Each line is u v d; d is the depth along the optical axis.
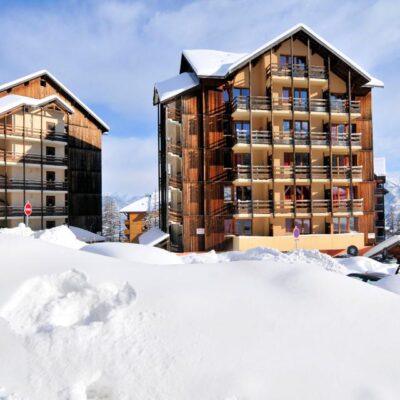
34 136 26.66
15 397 2.59
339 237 22.03
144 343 3.24
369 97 24.09
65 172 28.75
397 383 2.97
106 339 3.24
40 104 26.00
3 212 24.84
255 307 3.96
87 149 30.20
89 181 30.16
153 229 26.77
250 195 22.66
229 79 22.27
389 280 7.93
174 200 25.41
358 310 4.06
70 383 2.76
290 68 22.12
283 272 4.97
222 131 22.25
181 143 21.81
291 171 22.19
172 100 21.95
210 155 22.06
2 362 2.89
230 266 5.28
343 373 3.04
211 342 3.33
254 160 22.77
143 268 4.91
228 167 22.41
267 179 21.77
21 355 2.98
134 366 2.99
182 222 21.73
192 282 4.50
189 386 2.83
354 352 3.33
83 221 29.55
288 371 3.03
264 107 21.81
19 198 26.61
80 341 3.17
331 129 23.17
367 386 2.92
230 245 22.02
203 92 21.95
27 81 27.66
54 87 29.03
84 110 29.97
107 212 60.88
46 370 2.87
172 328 3.48
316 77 22.59
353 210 22.14
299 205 22.05
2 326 3.29
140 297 3.94
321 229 23.00
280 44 22.98
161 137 26.28
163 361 3.06
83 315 3.75
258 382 2.89
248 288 4.42
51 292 4.05
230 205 22.12
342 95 23.80
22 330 3.33
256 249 14.41
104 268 4.59
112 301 3.87
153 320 3.57
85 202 29.77
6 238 5.43
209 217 21.89
